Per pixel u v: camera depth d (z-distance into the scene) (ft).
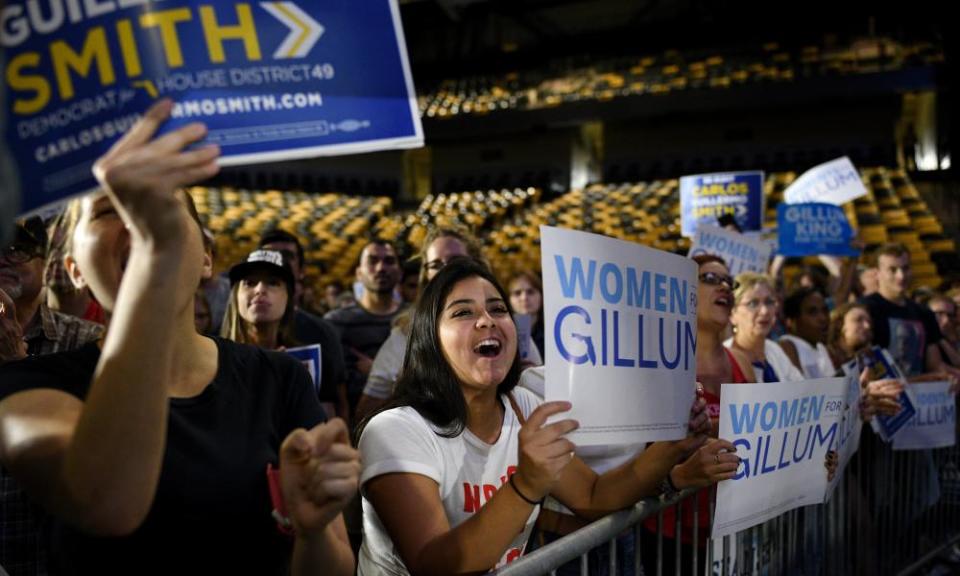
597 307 4.80
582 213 55.16
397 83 3.10
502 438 5.28
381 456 4.74
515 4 68.80
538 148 64.13
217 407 3.35
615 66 66.44
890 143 57.57
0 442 2.84
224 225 51.47
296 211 57.21
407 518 4.54
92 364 3.22
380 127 3.06
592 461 6.54
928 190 51.44
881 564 9.95
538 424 4.27
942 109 54.44
